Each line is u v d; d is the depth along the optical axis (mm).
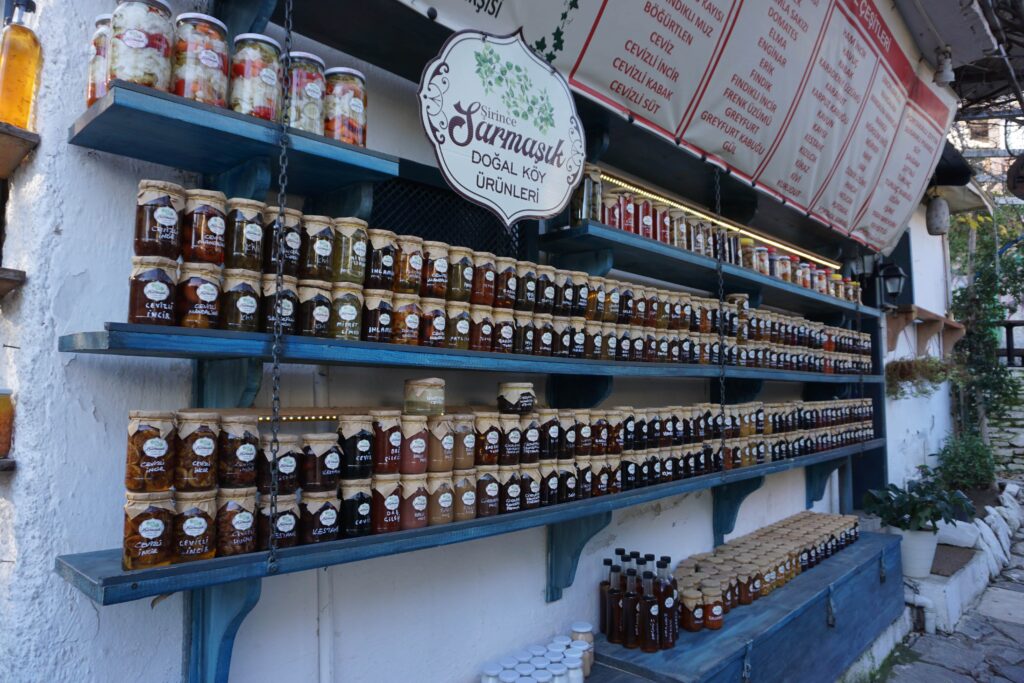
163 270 1090
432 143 1493
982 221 8859
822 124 3021
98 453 1273
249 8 1320
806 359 3334
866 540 3828
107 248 1300
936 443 7234
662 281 2932
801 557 3152
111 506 1288
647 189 2412
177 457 1112
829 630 2912
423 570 1840
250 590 1243
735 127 2570
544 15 1762
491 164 1628
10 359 1263
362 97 1382
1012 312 9156
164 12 1124
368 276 1414
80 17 1275
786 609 2621
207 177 1419
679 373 2305
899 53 3396
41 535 1188
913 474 6184
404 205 1847
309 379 1626
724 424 2578
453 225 1971
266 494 1212
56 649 1193
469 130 1575
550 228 2168
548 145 1786
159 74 1100
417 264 1479
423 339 1489
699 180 2836
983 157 9070
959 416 8156
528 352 1758
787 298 3463
